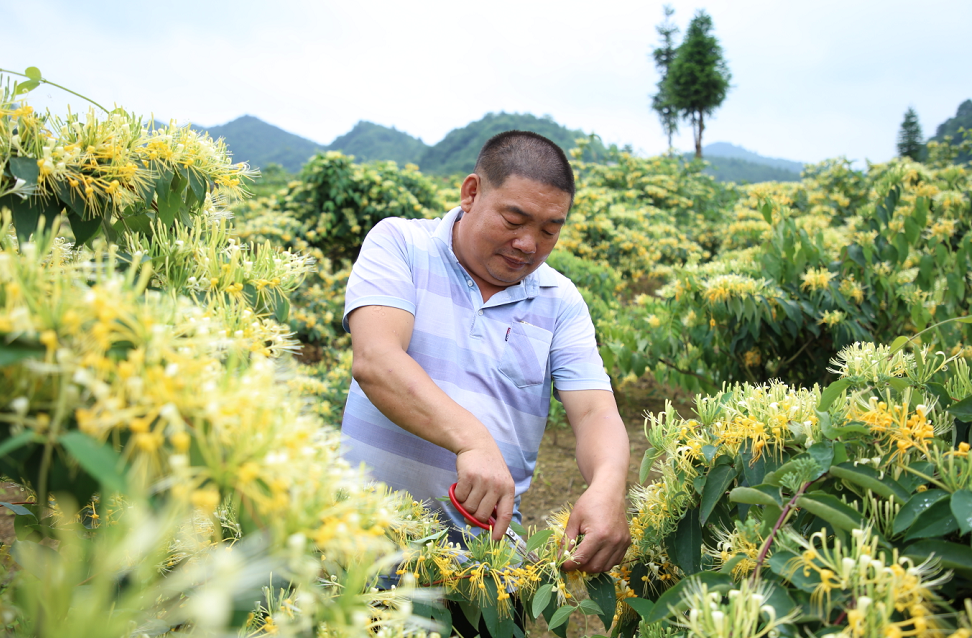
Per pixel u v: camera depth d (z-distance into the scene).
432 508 1.66
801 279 3.62
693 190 12.83
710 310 3.69
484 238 1.64
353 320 1.62
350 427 1.76
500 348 1.75
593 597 1.38
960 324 3.31
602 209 9.54
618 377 4.86
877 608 0.78
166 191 1.17
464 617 1.45
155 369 0.59
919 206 3.61
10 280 0.65
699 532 1.36
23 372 0.61
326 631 0.78
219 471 0.60
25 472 0.66
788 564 0.89
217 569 0.54
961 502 0.88
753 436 1.22
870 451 1.13
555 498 3.78
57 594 0.59
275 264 1.20
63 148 1.00
